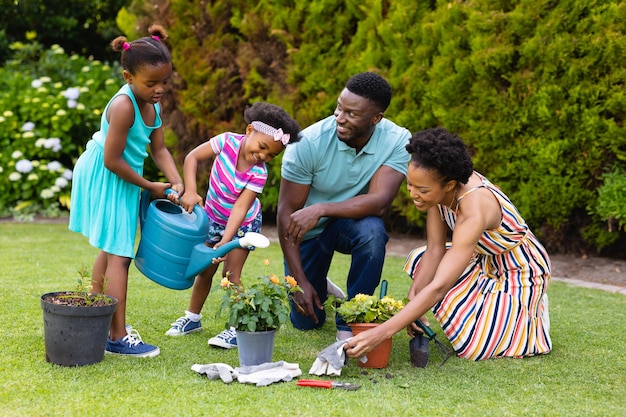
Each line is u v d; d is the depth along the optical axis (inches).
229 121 253.6
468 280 119.1
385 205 126.6
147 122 116.6
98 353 106.0
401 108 214.4
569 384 104.1
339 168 128.5
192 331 127.5
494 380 105.0
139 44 108.5
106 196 112.6
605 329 136.4
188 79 250.5
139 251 116.6
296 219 120.7
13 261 185.6
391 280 180.7
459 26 201.3
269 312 105.3
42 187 281.3
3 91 301.7
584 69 185.0
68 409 87.4
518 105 194.5
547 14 190.5
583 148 190.2
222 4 246.4
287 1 233.5
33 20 385.4
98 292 117.8
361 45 221.5
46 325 103.8
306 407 90.8
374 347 103.3
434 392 98.7
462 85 200.8
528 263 118.9
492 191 111.2
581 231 201.3
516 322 117.0
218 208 124.6
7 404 88.4
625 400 97.7
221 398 93.0
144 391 94.8
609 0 184.2
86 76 317.1
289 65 234.2
